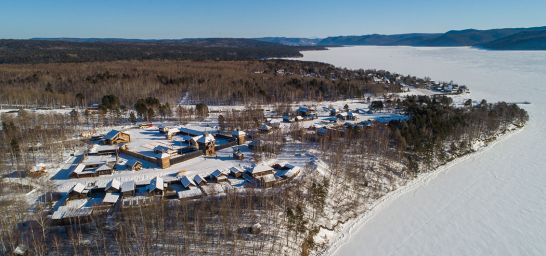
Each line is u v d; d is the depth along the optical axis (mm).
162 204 62719
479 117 121438
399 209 75250
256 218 60969
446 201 79000
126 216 58969
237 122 119688
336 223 67750
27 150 89250
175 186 72250
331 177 81125
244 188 71500
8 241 52219
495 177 90812
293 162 87938
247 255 52438
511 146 113188
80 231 55750
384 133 104312
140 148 96125
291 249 56281
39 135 99750
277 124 117062
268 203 65438
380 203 77312
